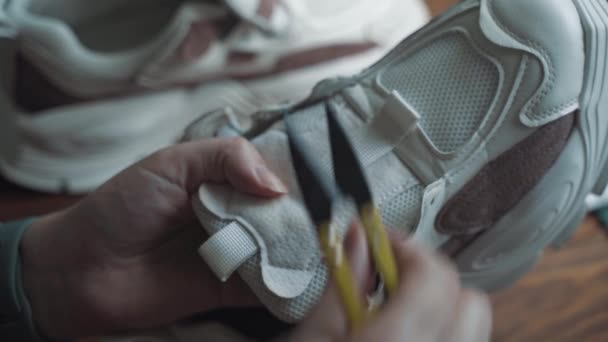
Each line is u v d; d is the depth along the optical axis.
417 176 0.36
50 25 0.58
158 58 0.62
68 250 0.42
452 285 0.24
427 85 0.39
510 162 0.38
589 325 0.56
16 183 0.67
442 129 0.37
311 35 0.67
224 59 0.65
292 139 0.30
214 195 0.37
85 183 0.67
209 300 0.43
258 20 0.62
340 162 0.26
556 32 0.37
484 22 0.38
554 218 0.44
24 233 0.44
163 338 0.45
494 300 0.57
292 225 0.35
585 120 0.39
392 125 0.37
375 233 0.25
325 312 0.24
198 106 0.69
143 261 0.43
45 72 0.62
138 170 0.40
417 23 0.75
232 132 0.42
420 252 0.25
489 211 0.40
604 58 0.38
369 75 0.41
